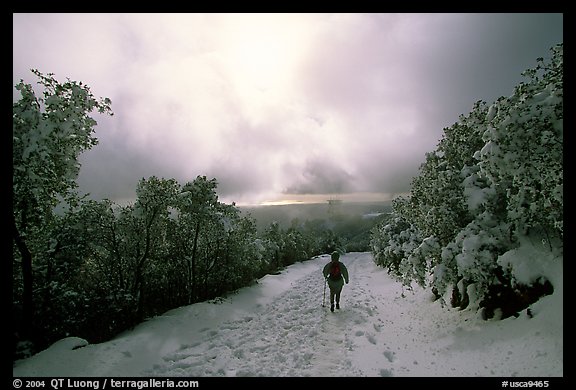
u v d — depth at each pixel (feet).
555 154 18.29
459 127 28.32
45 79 23.97
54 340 26.05
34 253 28.04
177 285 40.81
